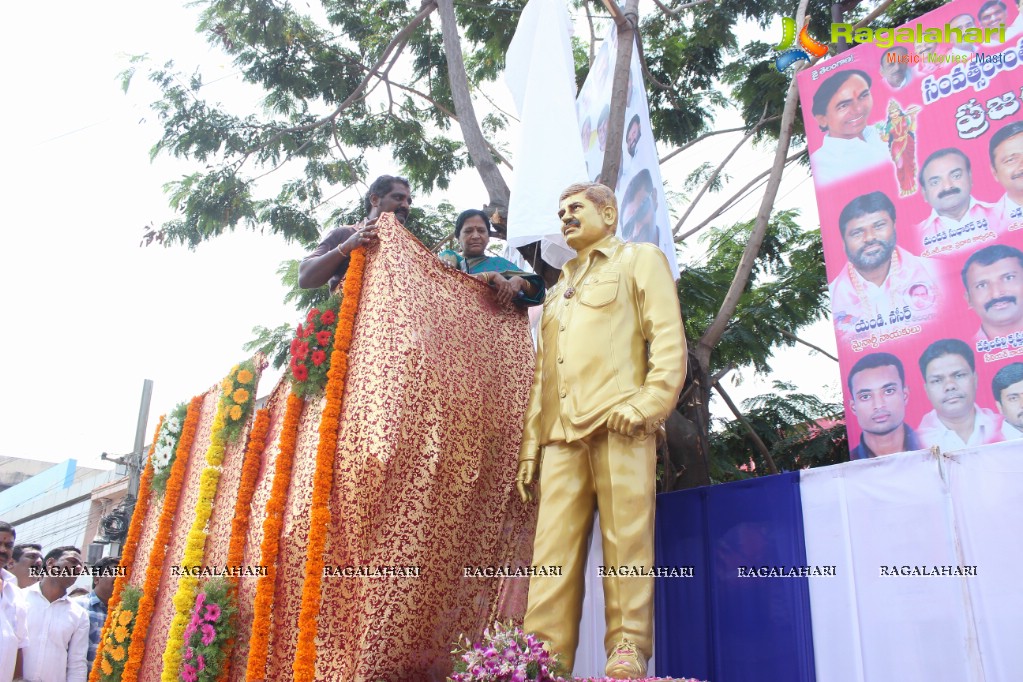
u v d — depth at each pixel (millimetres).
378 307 4883
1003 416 5238
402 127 12109
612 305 4789
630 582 4328
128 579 6543
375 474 4461
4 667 5465
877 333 5906
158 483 6715
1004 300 5379
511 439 5219
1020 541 3785
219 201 11383
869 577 4207
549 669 3941
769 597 4598
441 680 4664
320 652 4445
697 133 11883
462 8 11547
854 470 4398
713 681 4754
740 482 4914
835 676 4219
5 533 5672
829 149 6430
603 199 5160
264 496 5207
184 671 5066
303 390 5004
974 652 3785
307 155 11906
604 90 8023
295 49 11672
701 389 7953
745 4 10984
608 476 4504
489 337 5344
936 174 5852
